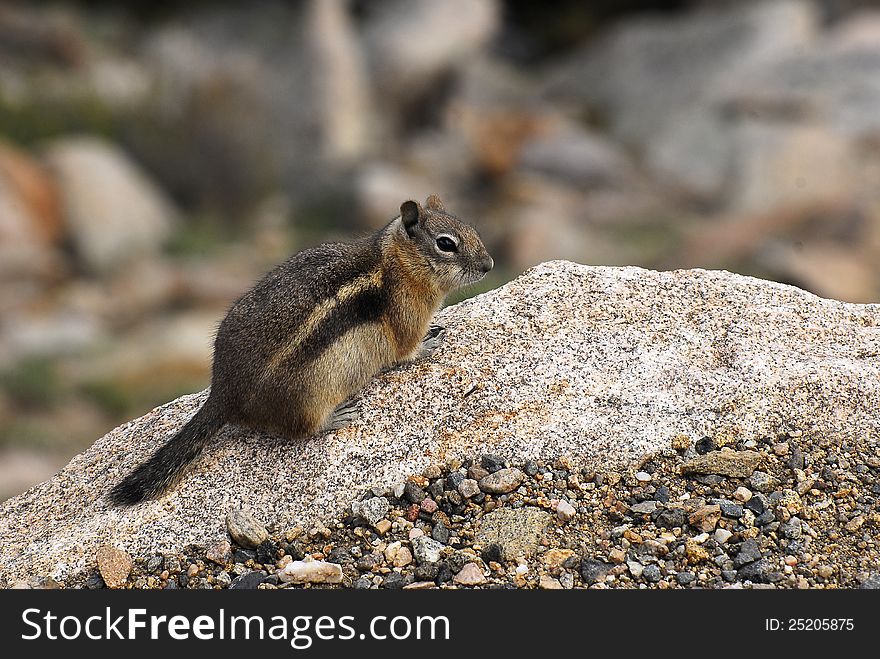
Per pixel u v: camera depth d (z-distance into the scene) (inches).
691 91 2474.2
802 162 1935.3
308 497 415.8
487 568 384.8
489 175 2143.2
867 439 423.2
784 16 2559.1
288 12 2849.4
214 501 418.9
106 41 2775.6
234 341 430.3
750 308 476.4
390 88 2551.7
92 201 1736.0
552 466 417.7
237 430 449.7
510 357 458.0
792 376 440.1
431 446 426.6
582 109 2600.9
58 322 1402.6
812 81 2314.2
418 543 395.2
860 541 385.4
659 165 2220.7
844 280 1284.4
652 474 413.7
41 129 2053.4
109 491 446.9
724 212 1905.8
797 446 421.4
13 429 1064.2
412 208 453.4
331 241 470.9
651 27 2753.4
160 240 1763.0
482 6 2753.4
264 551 399.9
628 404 432.8
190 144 2053.4
